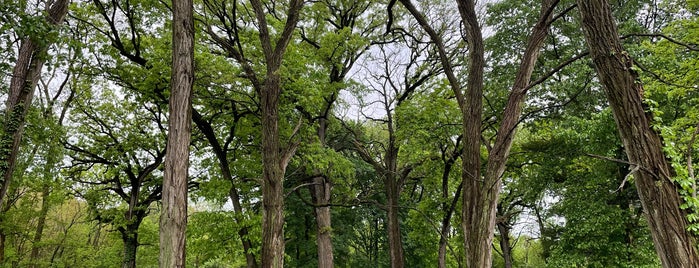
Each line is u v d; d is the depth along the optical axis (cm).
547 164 1483
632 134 481
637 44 1406
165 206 678
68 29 746
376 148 1967
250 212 1391
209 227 1331
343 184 1725
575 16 1481
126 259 1820
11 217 1775
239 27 1405
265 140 896
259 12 962
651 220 473
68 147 1712
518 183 1705
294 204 2269
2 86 809
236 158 1576
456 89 923
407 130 1452
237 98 1361
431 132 1430
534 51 816
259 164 1425
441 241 1689
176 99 718
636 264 1333
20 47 824
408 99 1602
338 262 2438
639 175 481
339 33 1549
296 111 1469
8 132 790
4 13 629
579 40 1465
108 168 1844
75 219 2305
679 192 470
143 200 1930
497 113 1412
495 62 1642
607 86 502
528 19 1559
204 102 1411
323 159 1369
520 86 807
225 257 1411
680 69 1113
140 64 1398
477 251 761
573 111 1461
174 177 689
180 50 736
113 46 1341
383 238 2647
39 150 1077
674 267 448
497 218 1130
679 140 923
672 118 1226
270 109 908
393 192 1647
